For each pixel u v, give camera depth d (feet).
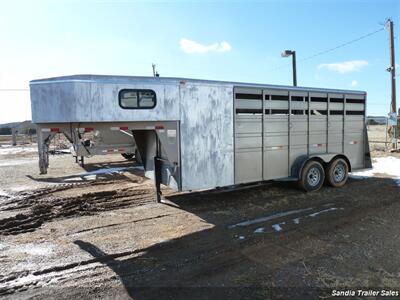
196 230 15.56
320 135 24.12
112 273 11.20
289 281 10.37
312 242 13.67
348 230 15.10
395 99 55.93
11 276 10.96
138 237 14.71
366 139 27.04
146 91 16.96
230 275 10.89
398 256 12.12
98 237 14.80
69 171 35.58
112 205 20.62
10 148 73.46
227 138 19.77
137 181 29.04
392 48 55.67
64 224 16.87
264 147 21.31
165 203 20.99
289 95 22.16
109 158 48.29
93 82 15.56
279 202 20.70
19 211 19.31
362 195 22.31
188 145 18.47
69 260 12.25
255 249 13.07
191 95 18.37
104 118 15.87
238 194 23.13
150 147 21.56
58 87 15.17
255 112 20.76
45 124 15.90
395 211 18.17
